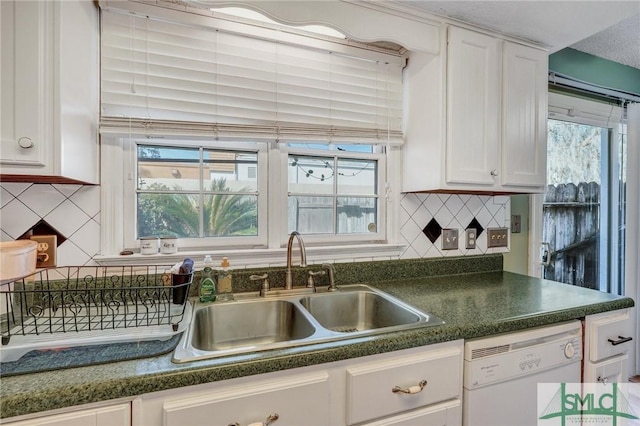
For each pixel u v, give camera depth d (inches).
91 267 46.8
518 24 60.0
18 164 35.1
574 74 82.4
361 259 64.3
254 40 57.4
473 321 42.5
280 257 58.9
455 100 58.2
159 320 38.9
